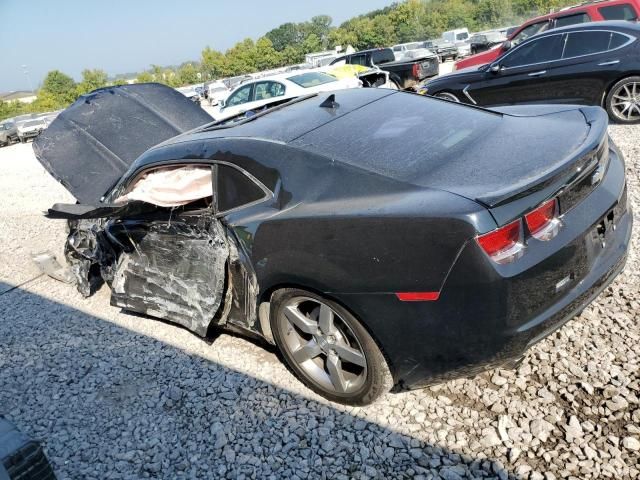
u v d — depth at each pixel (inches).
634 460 84.1
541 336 87.1
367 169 98.7
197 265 125.5
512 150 98.6
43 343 157.4
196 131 137.8
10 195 410.9
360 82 449.4
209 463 100.7
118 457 106.4
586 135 100.4
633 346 108.7
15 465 73.9
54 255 209.9
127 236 141.8
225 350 136.5
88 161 169.8
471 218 80.4
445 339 88.0
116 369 137.0
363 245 90.7
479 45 836.0
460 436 95.3
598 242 96.6
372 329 94.0
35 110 3129.9
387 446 96.4
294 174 104.9
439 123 115.6
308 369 112.4
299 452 99.2
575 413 95.3
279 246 102.3
